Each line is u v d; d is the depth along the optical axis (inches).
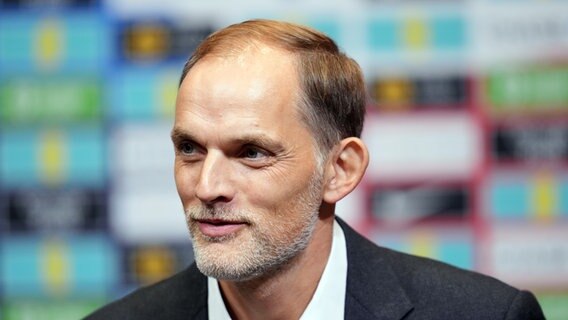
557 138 142.7
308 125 68.3
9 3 144.8
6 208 145.3
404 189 143.3
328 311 74.8
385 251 82.0
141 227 145.3
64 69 144.9
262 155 66.0
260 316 74.0
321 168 69.9
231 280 67.8
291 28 71.3
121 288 145.7
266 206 66.1
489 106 143.0
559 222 143.3
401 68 143.3
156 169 145.0
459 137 143.2
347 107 72.8
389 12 143.5
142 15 144.5
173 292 81.1
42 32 144.9
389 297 76.4
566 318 144.1
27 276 146.0
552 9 142.9
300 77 68.3
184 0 144.2
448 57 143.3
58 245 145.8
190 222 67.1
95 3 144.8
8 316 146.0
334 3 143.6
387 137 143.2
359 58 143.4
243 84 65.2
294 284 72.4
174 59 144.6
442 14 143.5
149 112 144.6
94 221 145.6
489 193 143.3
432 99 143.1
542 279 143.9
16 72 144.9
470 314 75.7
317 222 72.4
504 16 143.0
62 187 145.3
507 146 143.1
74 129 145.0
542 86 142.6
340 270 76.2
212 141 64.8
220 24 144.1
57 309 146.1
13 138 144.9
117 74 144.6
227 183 65.1
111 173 144.9
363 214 143.7
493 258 143.9
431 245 143.8
